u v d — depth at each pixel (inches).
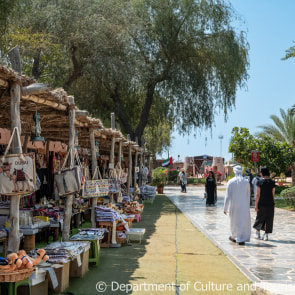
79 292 212.2
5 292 169.6
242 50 987.3
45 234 342.3
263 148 939.3
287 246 360.2
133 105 1067.9
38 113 276.1
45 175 401.4
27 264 174.4
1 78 195.2
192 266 277.3
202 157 2423.7
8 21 634.8
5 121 311.4
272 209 396.2
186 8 941.8
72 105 272.4
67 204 276.8
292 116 1295.5
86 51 870.4
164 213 639.1
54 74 830.5
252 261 295.3
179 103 999.6
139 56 917.2
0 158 193.8
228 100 979.3
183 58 992.9
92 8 847.1
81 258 244.1
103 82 899.4
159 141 1692.9
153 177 1266.0
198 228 467.8
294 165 1210.0
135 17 906.1
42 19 794.8
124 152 781.9
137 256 306.5
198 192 1339.8
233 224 378.9
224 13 962.7
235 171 386.3
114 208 390.0
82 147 545.3
